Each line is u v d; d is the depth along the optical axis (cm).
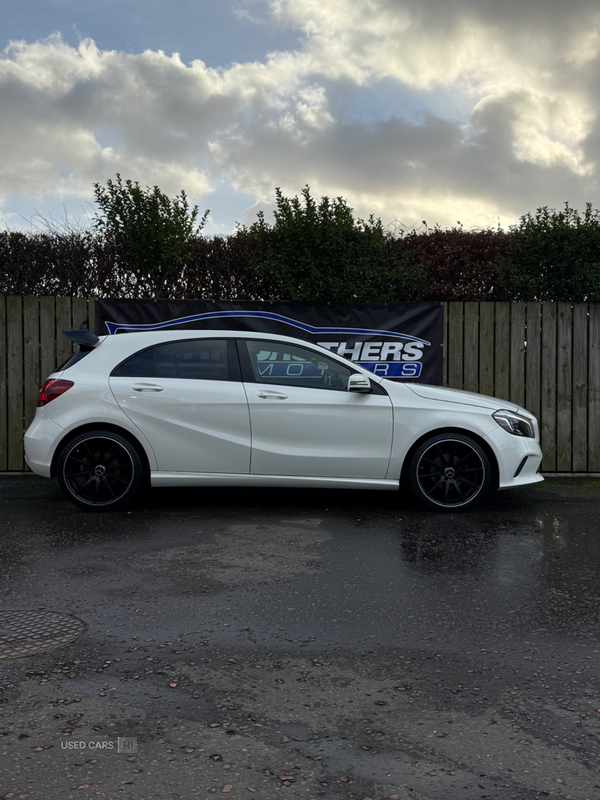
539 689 321
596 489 815
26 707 299
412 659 351
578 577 480
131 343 679
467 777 253
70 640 368
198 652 355
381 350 912
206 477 662
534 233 947
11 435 894
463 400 677
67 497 659
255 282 1012
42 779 250
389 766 260
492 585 462
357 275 936
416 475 669
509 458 672
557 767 260
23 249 1024
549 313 920
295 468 663
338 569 491
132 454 657
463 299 1017
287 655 353
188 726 286
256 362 675
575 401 923
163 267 978
